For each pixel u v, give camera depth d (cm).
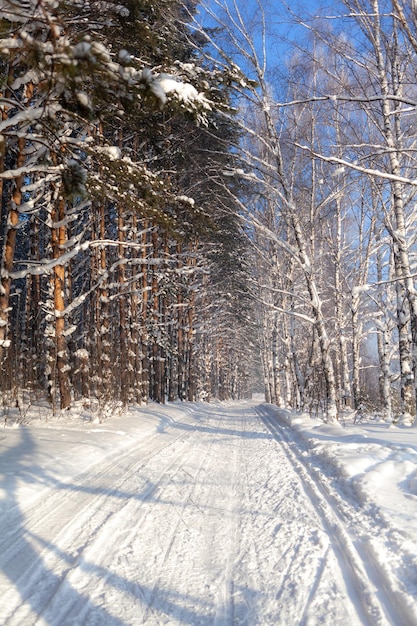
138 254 1961
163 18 941
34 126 636
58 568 367
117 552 399
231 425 1578
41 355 1805
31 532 442
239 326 4575
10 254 934
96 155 718
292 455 880
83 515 495
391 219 1375
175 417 1703
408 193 1378
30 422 1124
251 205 1809
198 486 634
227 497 577
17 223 943
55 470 667
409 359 1357
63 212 1329
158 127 1058
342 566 365
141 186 776
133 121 878
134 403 1888
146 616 298
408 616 274
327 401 1340
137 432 1131
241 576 354
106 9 652
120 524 470
